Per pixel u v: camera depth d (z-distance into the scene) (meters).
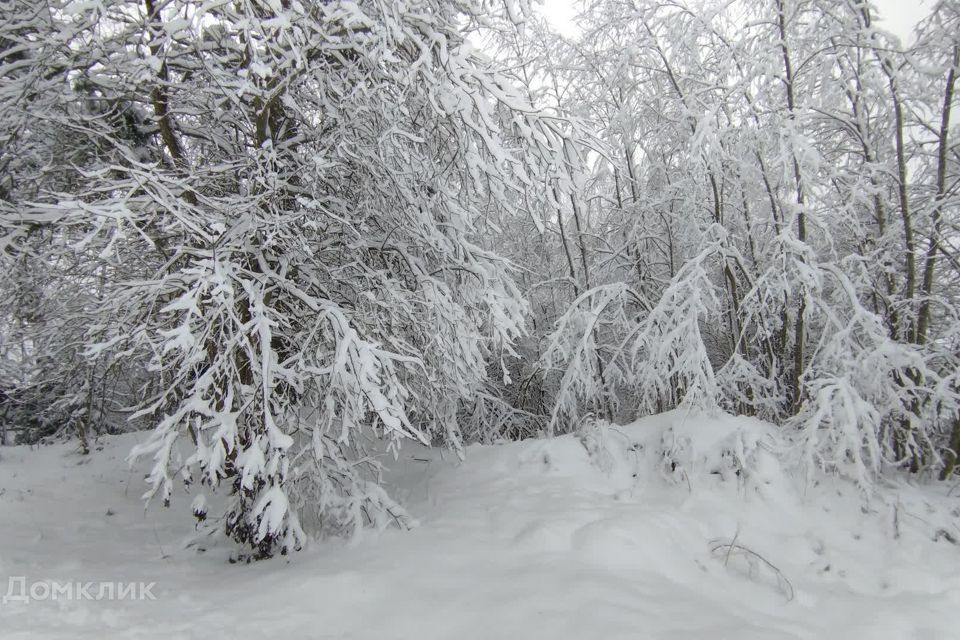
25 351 7.89
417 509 5.85
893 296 7.12
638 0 8.57
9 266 5.46
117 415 11.02
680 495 5.82
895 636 3.75
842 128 7.81
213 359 4.95
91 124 5.87
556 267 10.77
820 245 7.84
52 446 9.77
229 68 5.75
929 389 6.07
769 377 8.20
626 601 3.71
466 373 6.07
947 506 5.80
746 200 8.00
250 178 4.88
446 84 4.91
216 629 3.43
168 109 5.94
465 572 4.23
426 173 5.66
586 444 6.71
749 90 7.45
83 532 6.16
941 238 7.05
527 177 4.87
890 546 5.12
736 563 4.77
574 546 4.58
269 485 4.32
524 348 10.44
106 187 4.27
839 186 7.74
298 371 5.00
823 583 4.56
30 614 3.45
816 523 5.40
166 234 4.90
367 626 3.56
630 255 9.86
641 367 7.38
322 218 5.44
